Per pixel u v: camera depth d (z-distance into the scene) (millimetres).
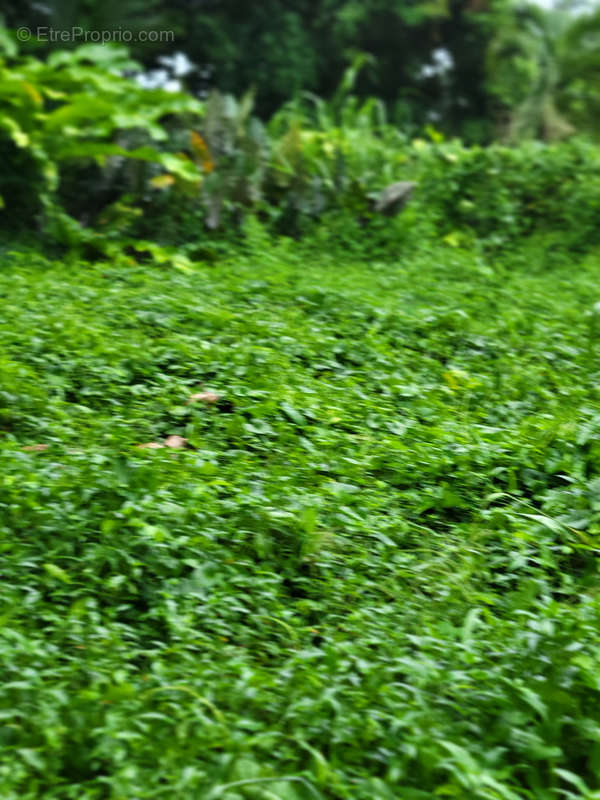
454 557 3254
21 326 4664
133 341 4648
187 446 3885
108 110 7656
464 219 8758
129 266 6504
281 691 2441
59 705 2291
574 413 4113
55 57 8906
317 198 7922
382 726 2354
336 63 17344
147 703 2338
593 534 3385
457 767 2205
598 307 5570
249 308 5324
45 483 3205
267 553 3121
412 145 10070
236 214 7648
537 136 14773
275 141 9172
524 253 8281
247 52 16469
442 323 5289
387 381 4520
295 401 4086
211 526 3141
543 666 2531
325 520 3279
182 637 2674
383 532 3318
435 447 3789
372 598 3010
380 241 7820
